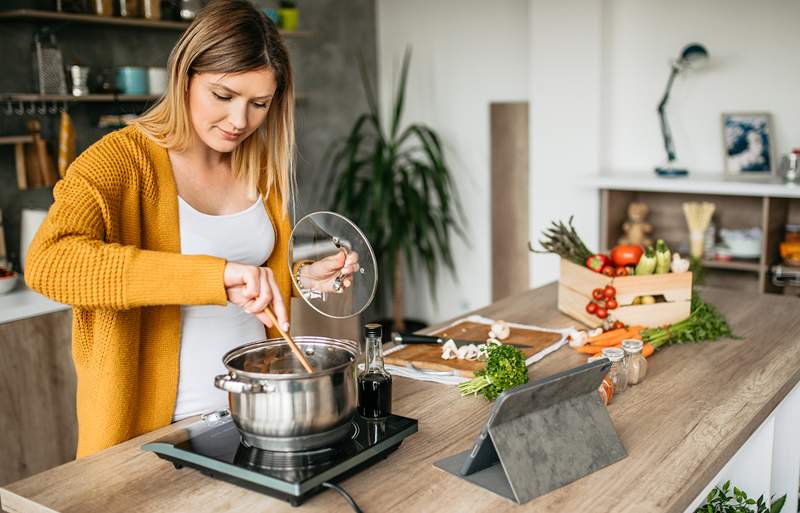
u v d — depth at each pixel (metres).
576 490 1.27
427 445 1.44
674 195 4.20
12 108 3.40
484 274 4.97
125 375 1.51
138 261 1.28
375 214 4.48
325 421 1.24
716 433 1.50
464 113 4.87
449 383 1.80
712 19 3.97
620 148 4.36
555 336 2.13
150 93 3.65
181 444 1.31
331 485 1.22
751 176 3.86
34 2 3.45
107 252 1.28
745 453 1.84
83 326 1.50
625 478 1.31
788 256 3.69
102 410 1.51
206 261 1.29
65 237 1.32
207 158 1.67
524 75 4.59
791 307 2.51
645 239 4.13
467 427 1.53
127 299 1.28
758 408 1.64
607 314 2.18
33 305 2.88
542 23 4.29
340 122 4.96
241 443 1.31
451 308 5.15
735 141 3.88
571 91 4.26
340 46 4.89
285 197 1.77
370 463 1.32
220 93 1.47
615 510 1.20
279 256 1.81
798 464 2.11
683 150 4.16
